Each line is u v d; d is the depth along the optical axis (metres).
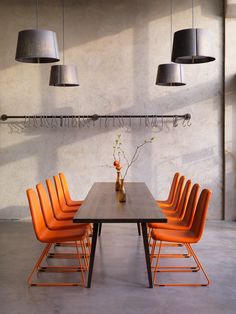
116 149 7.91
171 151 7.89
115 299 3.88
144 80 7.86
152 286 4.20
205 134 7.87
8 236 6.59
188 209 4.90
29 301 3.85
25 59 4.73
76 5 7.85
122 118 7.89
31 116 7.81
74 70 6.58
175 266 4.89
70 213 5.76
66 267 4.84
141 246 5.87
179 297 3.93
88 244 5.56
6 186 7.95
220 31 7.78
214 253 5.49
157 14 7.84
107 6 7.84
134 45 7.84
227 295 3.98
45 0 7.85
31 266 4.95
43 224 4.56
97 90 7.87
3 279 4.48
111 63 7.86
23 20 7.85
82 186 7.94
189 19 7.81
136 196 5.27
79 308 3.68
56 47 4.47
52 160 7.93
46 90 7.87
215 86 7.84
